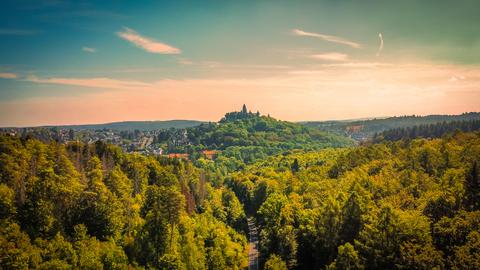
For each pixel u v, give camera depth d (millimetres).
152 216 112750
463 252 73875
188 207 149625
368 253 86250
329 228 104250
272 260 100562
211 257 118562
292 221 124000
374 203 113000
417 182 124312
